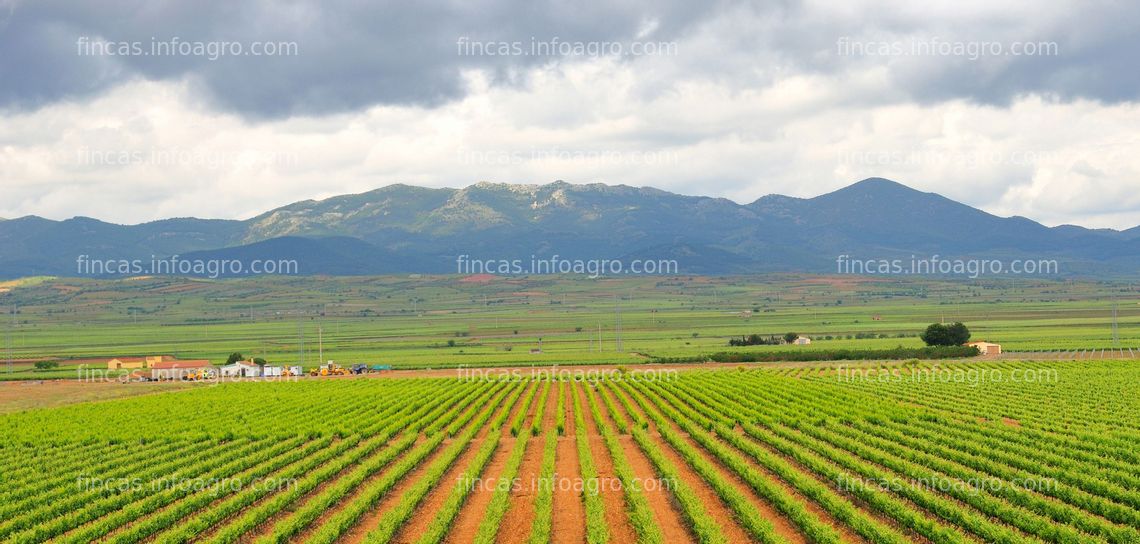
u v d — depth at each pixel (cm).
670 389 10688
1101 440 5925
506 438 7300
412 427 7769
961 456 5359
